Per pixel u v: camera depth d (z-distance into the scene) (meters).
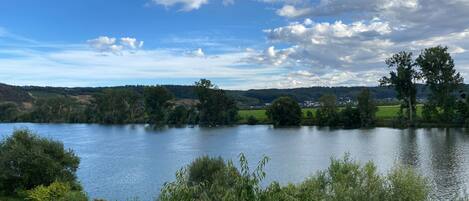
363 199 28.66
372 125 129.88
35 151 43.22
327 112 140.62
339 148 82.88
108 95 177.88
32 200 38.47
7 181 42.47
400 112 125.31
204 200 11.87
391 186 30.89
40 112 188.12
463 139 90.12
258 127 142.62
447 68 116.31
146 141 103.00
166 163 68.62
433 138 93.81
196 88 158.25
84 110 185.12
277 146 88.75
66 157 46.97
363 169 31.94
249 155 75.81
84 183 53.50
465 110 115.31
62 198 37.53
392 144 86.12
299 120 145.50
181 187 12.10
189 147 89.62
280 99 147.00
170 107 170.62
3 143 45.72
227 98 159.75
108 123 175.12
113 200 45.16
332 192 29.11
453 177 53.41
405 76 118.81
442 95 117.06
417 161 65.44
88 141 104.25
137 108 179.75
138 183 53.41
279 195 12.53
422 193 31.34
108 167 65.06
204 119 158.62
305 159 69.94
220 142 98.50
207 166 38.78
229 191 11.87
